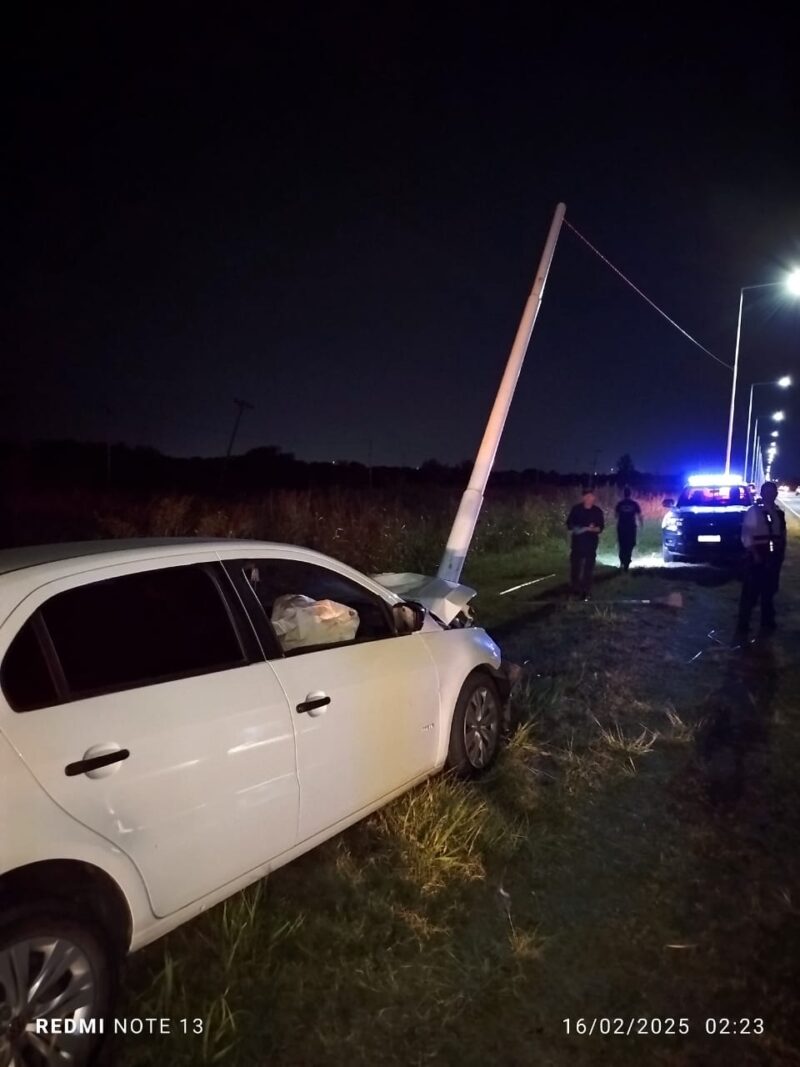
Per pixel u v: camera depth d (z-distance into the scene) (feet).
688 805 16.17
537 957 11.27
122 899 9.28
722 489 56.29
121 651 10.09
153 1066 9.23
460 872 13.32
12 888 8.24
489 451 29.99
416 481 130.11
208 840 10.25
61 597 9.75
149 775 9.53
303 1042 9.66
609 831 15.06
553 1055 9.54
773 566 31.07
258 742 10.96
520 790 16.43
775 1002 10.48
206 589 11.49
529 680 24.44
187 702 10.26
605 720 21.22
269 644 11.89
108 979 8.93
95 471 94.43
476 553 57.36
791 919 12.25
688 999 10.52
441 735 15.52
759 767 18.10
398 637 14.80
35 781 8.47
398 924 11.91
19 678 8.93
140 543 11.65
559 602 38.99
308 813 11.92
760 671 25.95
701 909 12.50
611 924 12.09
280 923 11.60
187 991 10.37
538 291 30.53
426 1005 10.31
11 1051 8.08
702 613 35.99
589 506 39.68
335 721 12.40
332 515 51.83
